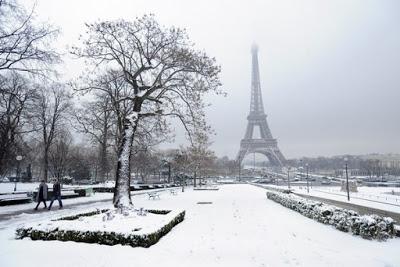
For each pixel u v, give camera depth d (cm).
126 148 2156
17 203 2650
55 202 2919
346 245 1130
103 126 4912
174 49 2394
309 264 902
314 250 1055
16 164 6319
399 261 929
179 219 1591
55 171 5788
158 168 9012
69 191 3791
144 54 2378
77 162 7238
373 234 1223
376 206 2786
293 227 1489
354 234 1302
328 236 1282
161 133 2891
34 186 5534
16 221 1678
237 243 1147
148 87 2323
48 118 5188
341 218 1423
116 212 1534
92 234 1098
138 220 1337
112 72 3316
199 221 1658
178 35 2423
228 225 1534
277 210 2236
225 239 1210
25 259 913
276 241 1184
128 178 2120
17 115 3650
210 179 11881
